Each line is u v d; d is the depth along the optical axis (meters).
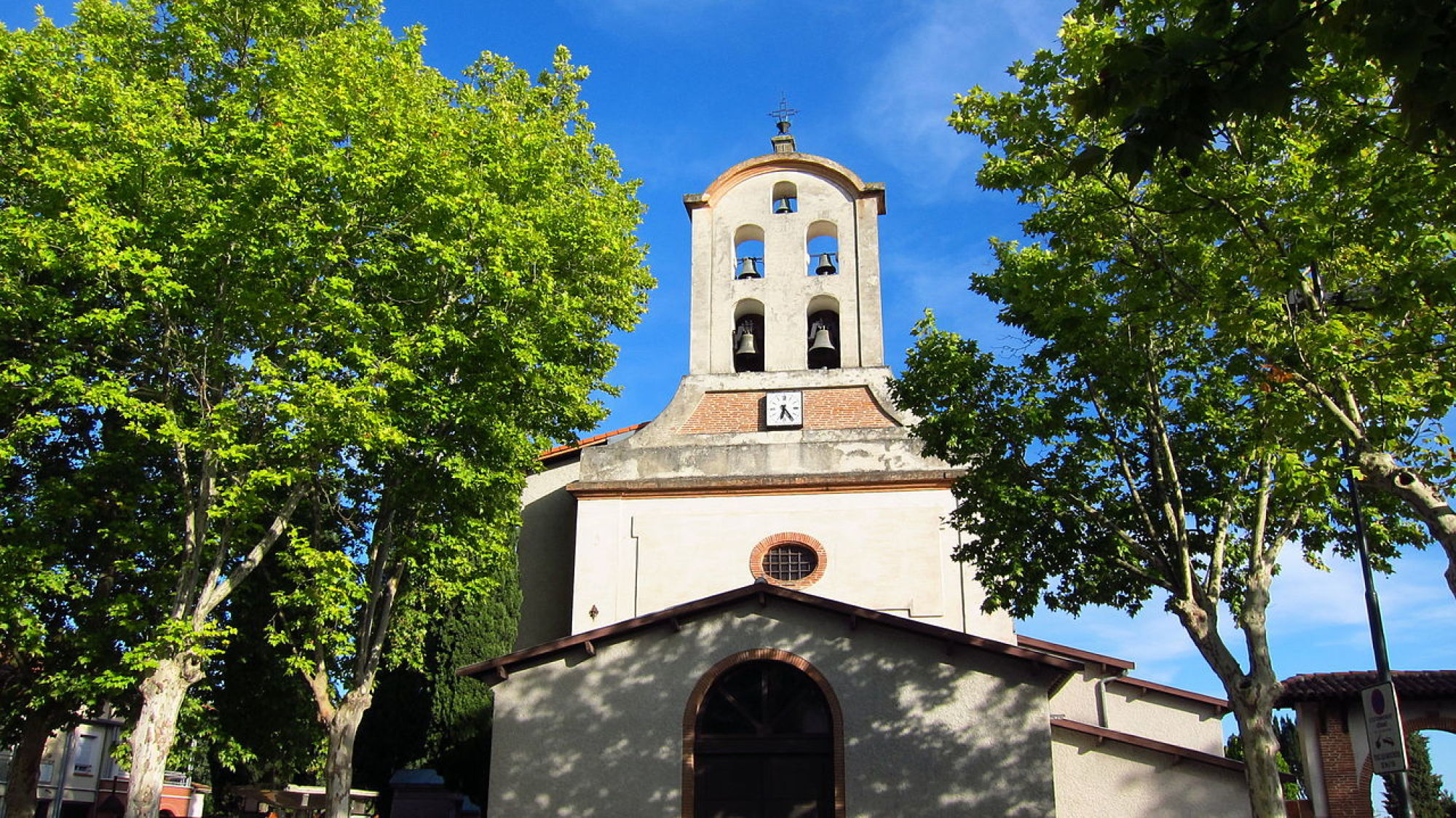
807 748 17.64
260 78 17.98
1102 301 14.45
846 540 23.88
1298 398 11.52
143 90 16.94
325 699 18.38
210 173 16.00
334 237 16.91
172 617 16.06
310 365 15.80
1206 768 19.47
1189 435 15.89
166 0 18.89
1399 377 11.92
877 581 23.36
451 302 18.19
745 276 28.33
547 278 18.42
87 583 19.36
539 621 26.52
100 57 18.05
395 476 18.94
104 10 18.52
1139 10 12.23
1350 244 11.70
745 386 26.34
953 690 17.56
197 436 15.53
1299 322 12.06
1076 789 19.64
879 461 24.70
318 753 25.91
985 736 17.23
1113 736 19.72
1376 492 14.65
